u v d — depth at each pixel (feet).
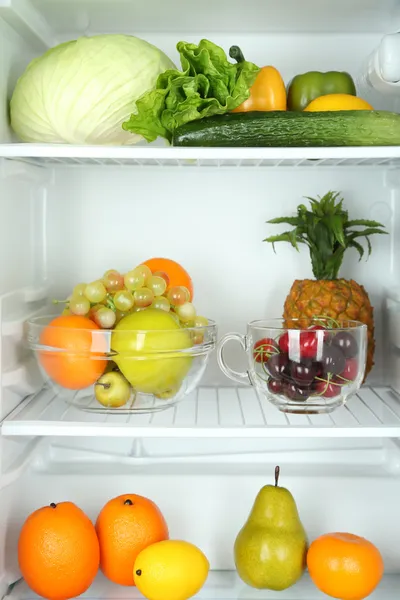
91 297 3.84
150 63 3.96
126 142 4.12
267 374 3.83
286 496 4.09
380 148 3.70
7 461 3.89
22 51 4.28
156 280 3.94
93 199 4.71
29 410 4.11
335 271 4.35
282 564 3.99
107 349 3.66
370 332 4.30
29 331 3.88
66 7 4.14
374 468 4.58
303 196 4.69
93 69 3.85
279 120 3.72
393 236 4.69
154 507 4.19
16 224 4.09
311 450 4.64
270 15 4.30
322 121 3.71
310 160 4.28
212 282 4.75
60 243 4.73
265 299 4.75
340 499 4.43
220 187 4.71
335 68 4.67
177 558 3.85
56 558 3.81
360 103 4.02
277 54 4.67
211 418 4.18
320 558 3.94
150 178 4.70
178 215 4.72
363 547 3.93
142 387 3.73
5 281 3.87
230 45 4.66
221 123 3.74
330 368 3.73
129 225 4.73
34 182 4.46
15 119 3.99
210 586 4.22
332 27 4.53
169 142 4.03
